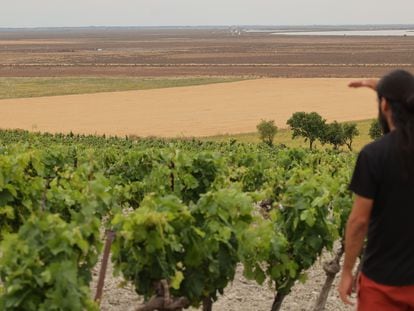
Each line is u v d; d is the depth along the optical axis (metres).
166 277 7.24
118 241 7.35
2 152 16.00
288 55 188.62
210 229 7.66
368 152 5.23
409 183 5.11
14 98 93.69
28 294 6.23
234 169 17.23
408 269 5.24
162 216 7.00
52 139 41.41
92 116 77.12
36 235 6.55
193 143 40.00
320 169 17.64
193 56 189.50
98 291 7.61
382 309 5.32
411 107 5.11
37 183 11.11
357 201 5.30
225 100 90.81
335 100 89.25
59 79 121.12
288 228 9.27
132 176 15.82
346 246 5.46
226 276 7.94
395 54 185.12
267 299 11.19
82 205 8.25
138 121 73.06
